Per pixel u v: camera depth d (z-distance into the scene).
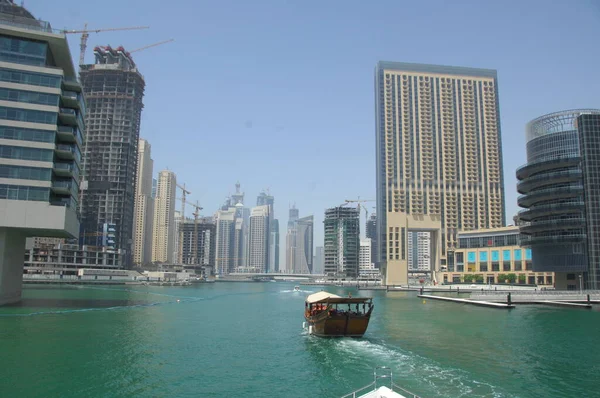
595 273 127.56
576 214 133.12
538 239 139.88
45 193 81.81
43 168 82.38
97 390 35.66
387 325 73.94
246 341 58.09
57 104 84.94
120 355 47.84
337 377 40.09
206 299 141.50
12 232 89.19
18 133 81.81
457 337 61.06
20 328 63.75
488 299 119.50
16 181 80.62
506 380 38.94
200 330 67.81
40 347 50.62
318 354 49.56
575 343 56.47
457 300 126.25
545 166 139.12
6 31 83.81
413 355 48.91
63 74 90.06
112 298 126.38
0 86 81.75
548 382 38.31
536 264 144.88
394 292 190.62
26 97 83.12
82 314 83.06
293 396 34.91
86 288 179.50
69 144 92.44
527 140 155.75
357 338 59.78
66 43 88.12
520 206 152.12
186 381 38.69
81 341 54.94
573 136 136.75
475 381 38.56
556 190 135.50
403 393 35.38
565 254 133.50
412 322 78.06
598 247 128.38
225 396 34.81
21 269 99.56
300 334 64.25
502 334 63.91
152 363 44.81
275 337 61.53
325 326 59.12
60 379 38.28
